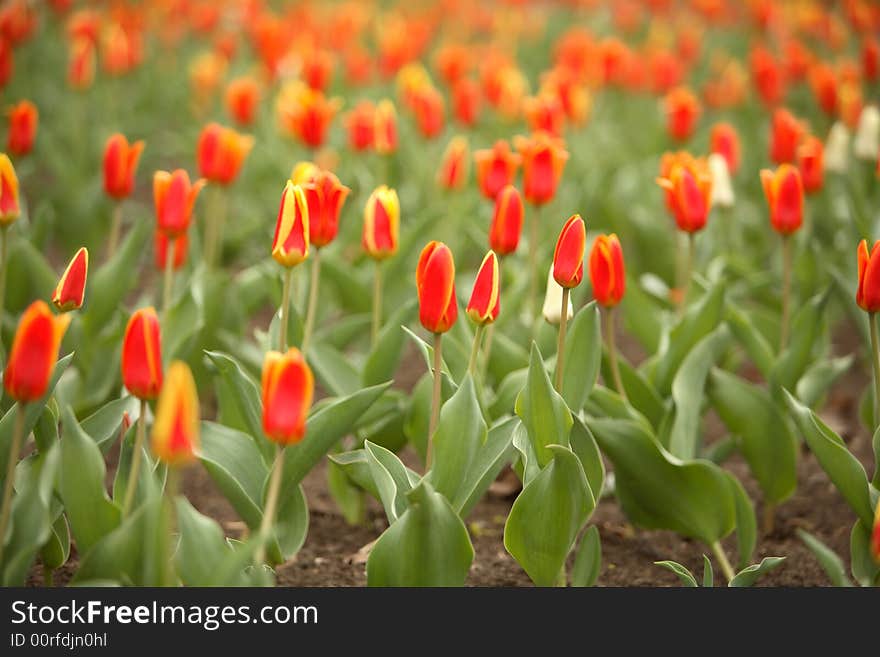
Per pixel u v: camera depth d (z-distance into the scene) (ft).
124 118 34.42
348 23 34.45
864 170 22.68
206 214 21.29
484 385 14.40
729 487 12.25
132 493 9.66
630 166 27.09
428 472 11.04
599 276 11.98
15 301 17.28
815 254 19.15
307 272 17.87
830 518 15.28
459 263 21.34
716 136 19.69
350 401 10.99
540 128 19.84
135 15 35.78
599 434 12.26
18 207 12.23
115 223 16.24
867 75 26.89
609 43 29.53
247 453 11.46
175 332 14.60
